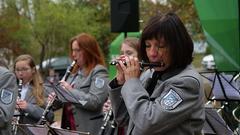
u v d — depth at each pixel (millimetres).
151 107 3098
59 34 22078
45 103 5871
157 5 18047
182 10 17469
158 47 3199
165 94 3117
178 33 3176
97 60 5629
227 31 4762
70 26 22000
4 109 4145
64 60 22688
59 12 21656
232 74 5016
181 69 3205
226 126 4766
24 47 21578
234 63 4789
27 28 21391
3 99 4168
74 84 5664
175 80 3125
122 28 7965
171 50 3174
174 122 3082
